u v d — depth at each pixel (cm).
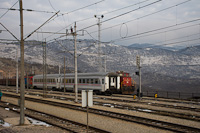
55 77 4847
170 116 1620
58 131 1201
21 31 1475
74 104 2433
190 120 1462
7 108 2175
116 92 3600
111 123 1399
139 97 2827
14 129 1247
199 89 10050
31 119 1616
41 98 3316
